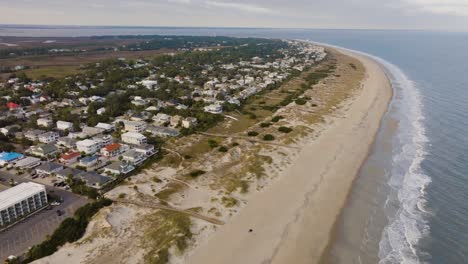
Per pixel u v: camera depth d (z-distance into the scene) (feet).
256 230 223.51
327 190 275.18
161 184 279.49
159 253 193.77
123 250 200.03
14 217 238.07
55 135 390.21
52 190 277.44
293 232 222.48
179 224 221.05
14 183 286.25
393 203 256.93
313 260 198.29
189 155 336.49
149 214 234.79
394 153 347.97
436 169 311.88
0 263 194.39
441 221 235.20
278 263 195.21
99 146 361.30
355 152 349.82
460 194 269.23
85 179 285.02
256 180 286.87
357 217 239.71
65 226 220.43
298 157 336.08
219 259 196.65
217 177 293.02
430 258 200.85
